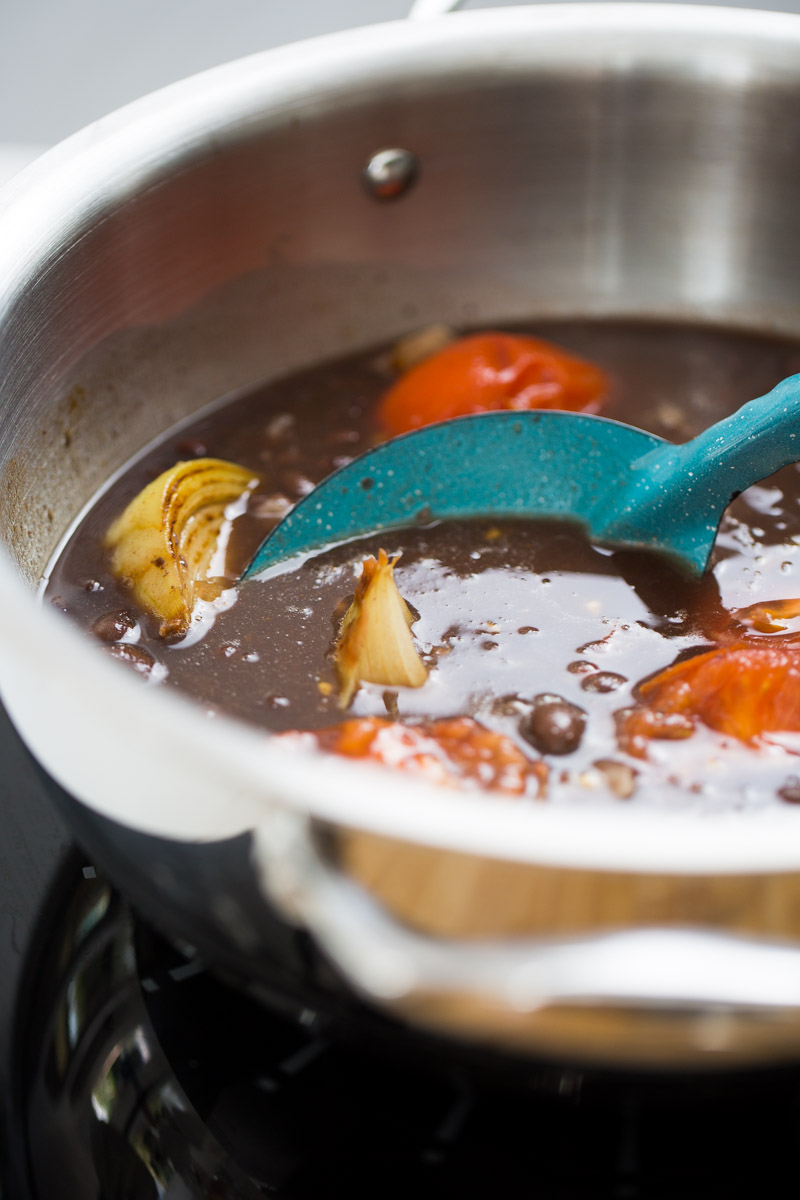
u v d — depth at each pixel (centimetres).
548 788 43
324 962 39
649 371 54
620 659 45
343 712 45
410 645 45
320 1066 43
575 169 54
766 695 43
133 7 78
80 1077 42
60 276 48
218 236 51
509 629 46
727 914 36
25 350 47
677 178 54
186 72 73
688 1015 37
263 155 51
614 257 56
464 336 56
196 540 48
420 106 52
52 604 48
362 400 54
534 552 48
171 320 52
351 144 52
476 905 37
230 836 38
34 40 75
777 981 37
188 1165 42
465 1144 42
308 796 36
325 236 53
